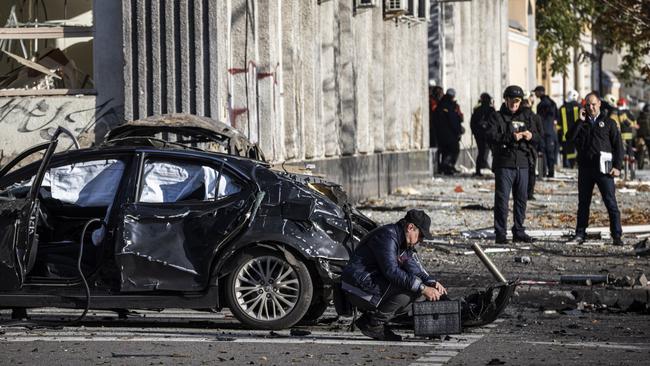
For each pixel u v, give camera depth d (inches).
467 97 3393.2
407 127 2549.2
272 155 1658.5
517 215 1501.0
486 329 948.6
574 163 3412.9
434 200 2191.2
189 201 941.8
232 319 1011.3
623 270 1248.2
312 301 944.9
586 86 5595.5
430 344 869.8
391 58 2391.7
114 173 983.0
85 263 952.9
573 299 1086.4
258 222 930.7
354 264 895.1
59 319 1009.5
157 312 1053.8
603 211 1957.4
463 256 1364.4
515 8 4335.6
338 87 2043.6
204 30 1446.9
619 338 903.1
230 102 1567.4
